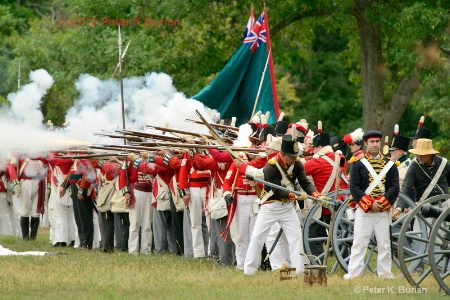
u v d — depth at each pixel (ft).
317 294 74.95
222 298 73.77
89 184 122.21
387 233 85.10
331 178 94.07
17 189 131.23
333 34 289.33
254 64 135.95
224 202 97.71
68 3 217.15
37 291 79.82
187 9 188.14
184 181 106.83
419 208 77.56
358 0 179.42
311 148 98.07
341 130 273.54
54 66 195.83
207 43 195.72
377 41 183.93
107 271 93.09
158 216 115.34
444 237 78.95
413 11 163.43
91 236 123.34
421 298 73.72
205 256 109.19
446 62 170.19
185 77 192.54
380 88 185.26
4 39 234.79
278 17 193.67
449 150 207.72
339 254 88.94
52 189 127.54
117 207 115.55
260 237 87.86
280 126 98.07
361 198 84.69
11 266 97.35
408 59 168.66
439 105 193.77
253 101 135.85
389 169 85.05
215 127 109.40
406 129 264.11
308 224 92.73
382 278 84.28
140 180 115.65
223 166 99.25
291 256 87.35
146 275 89.15
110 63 187.11
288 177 86.63
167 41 191.31
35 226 134.41
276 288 78.95
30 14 269.23
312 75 289.12
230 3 194.08
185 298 74.13
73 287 81.97
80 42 191.62
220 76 135.64
